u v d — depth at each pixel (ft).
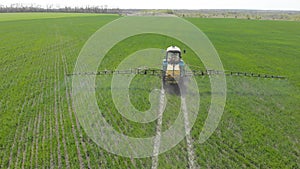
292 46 132.87
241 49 123.54
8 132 46.88
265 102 59.82
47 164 38.37
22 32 183.42
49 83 73.41
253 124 49.88
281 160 39.42
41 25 229.45
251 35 173.99
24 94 65.05
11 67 91.50
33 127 48.80
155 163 38.75
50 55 110.52
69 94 64.90
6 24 236.22
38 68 89.76
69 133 46.62
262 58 104.58
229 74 80.43
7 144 43.39
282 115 53.83
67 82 74.02
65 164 38.40
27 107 57.57
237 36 168.55
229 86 69.46
